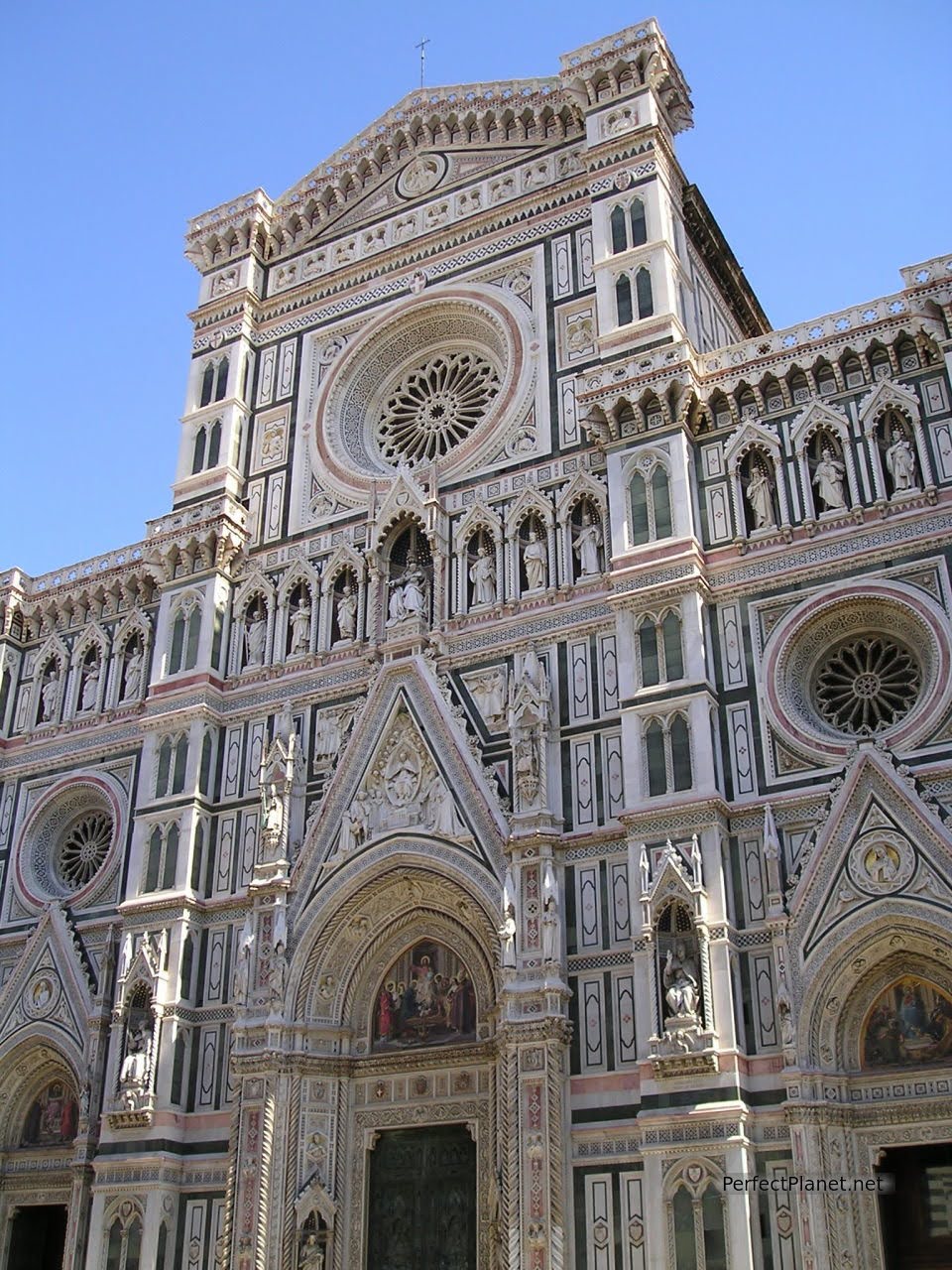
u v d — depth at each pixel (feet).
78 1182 145.07
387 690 151.33
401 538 164.35
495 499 157.69
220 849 157.07
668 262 159.94
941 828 116.57
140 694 173.47
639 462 146.72
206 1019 147.95
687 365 146.72
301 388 183.93
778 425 143.33
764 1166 113.09
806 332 146.10
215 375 189.47
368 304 184.65
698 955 120.37
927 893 115.55
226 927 151.94
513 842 134.51
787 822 124.98
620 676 136.67
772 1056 116.57
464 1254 127.95
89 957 158.92
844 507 136.05
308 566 167.84
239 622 169.89
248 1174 133.49
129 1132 142.31
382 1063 138.82
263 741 160.45
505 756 142.41
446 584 156.15
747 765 129.29
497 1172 126.52
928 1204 111.55
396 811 144.77
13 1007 160.15
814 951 117.80
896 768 121.08
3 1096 157.58
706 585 138.10
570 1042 126.00
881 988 118.11
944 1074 112.68
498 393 168.76
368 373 181.37
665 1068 116.67
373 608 159.53
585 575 147.02
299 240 197.47
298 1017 140.26
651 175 165.68
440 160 189.26
